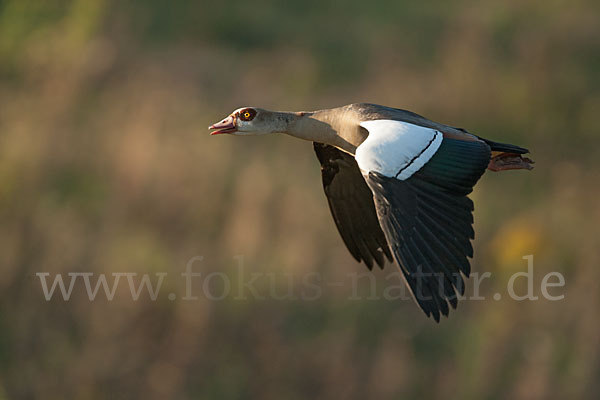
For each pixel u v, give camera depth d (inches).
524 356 523.2
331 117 362.9
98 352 521.7
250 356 525.7
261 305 537.0
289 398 518.0
